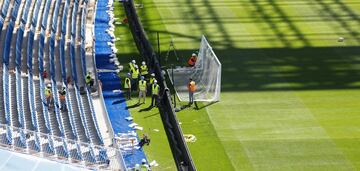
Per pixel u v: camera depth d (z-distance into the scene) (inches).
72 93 3240.7
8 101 2878.9
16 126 2684.5
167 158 2765.7
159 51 3627.0
